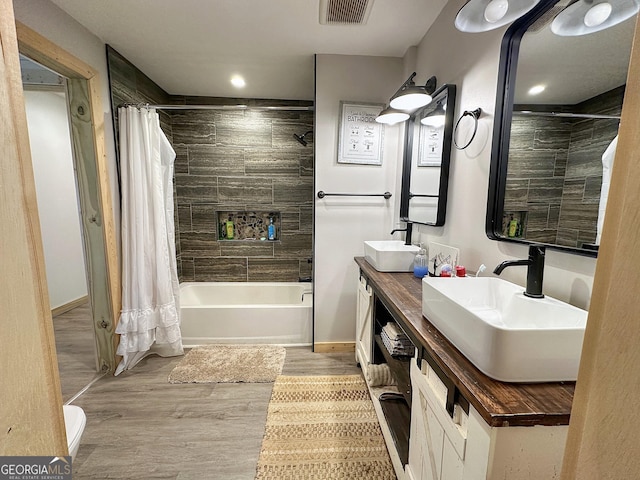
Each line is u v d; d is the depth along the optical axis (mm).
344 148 2248
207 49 2061
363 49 2074
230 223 3172
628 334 331
